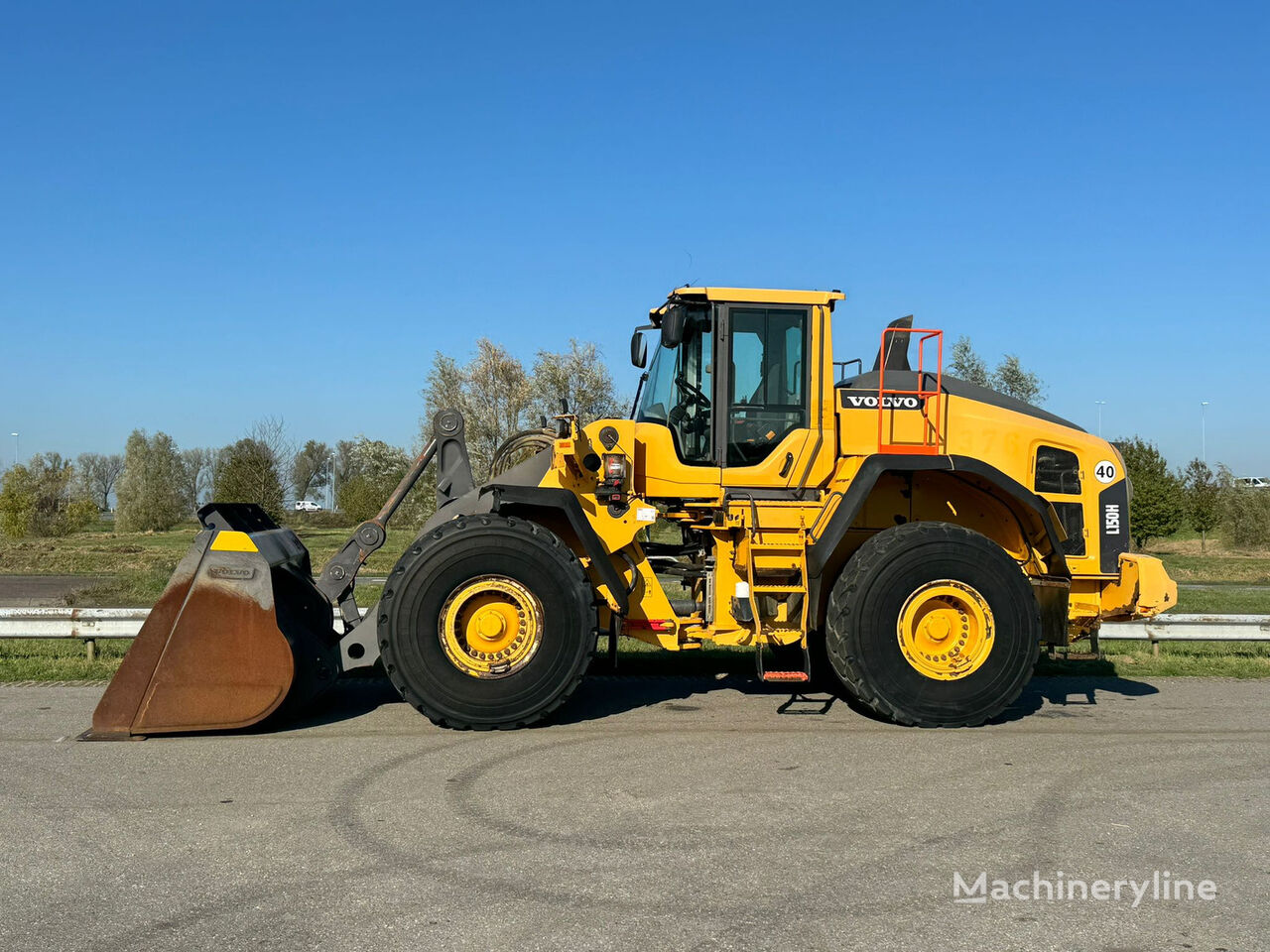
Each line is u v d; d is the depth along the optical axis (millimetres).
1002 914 3574
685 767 5480
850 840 4320
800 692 7762
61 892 3715
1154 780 5293
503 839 4285
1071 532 7277
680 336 6883
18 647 9711
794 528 7008
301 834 4336
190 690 6039
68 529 40406
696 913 3547
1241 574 24766
